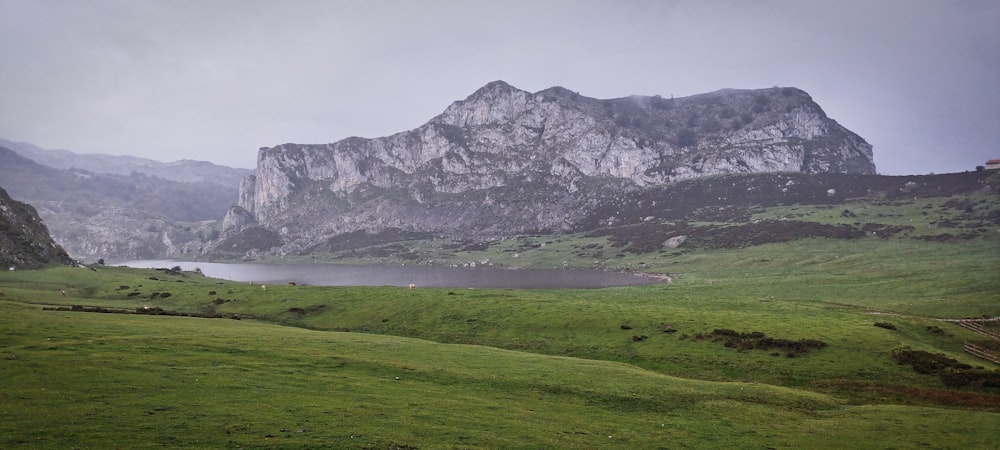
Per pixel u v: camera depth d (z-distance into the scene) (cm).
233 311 11894
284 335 7438
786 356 7806
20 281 15625
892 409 5747
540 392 5375
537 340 9169
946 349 9112
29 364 4538
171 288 14775
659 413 5094
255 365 5253
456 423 3988
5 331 5938
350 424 3681
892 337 8512
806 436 4566
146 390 4084
